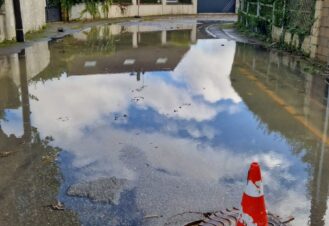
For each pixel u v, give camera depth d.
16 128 5.75
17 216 3.53
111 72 9.66
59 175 4.31
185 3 31.98
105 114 6.42
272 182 4.22
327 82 8.74
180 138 5.43
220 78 9.11
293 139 5.45
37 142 5.24
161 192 3.96
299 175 4.39
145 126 5.88
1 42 13.59
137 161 4.68
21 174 4.34
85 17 24.97
